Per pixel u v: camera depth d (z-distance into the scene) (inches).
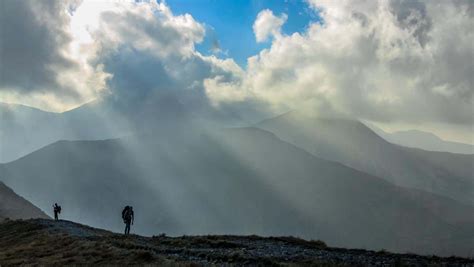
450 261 884.6
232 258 958.4
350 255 975.0
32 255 1250.6
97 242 1290.6
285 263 856.9
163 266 872.9
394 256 957.8
